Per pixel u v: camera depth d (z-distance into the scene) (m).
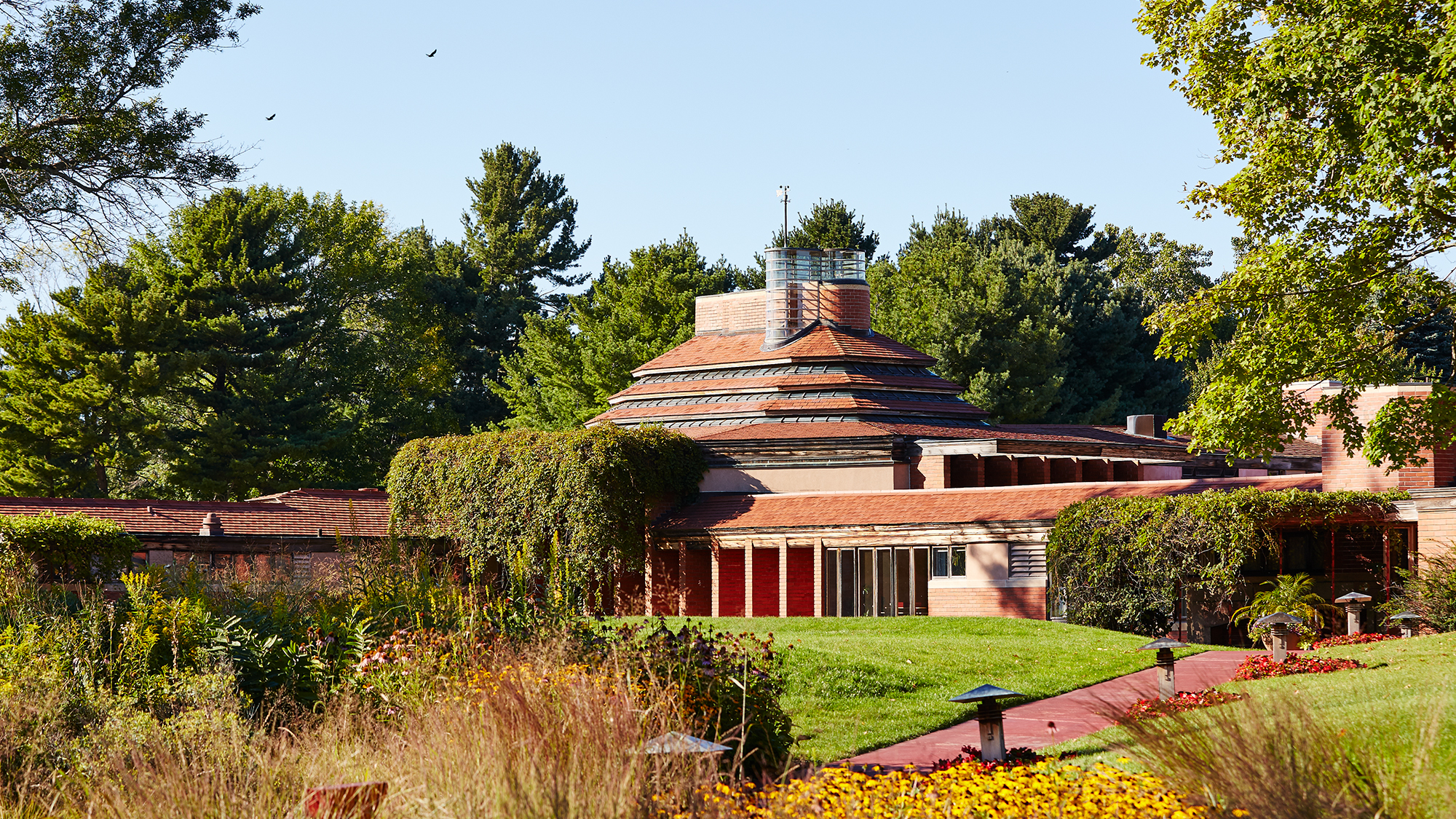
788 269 50.81
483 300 86.50
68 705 12.86
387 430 73.25
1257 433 24.03
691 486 44.09
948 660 23.02
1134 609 31.53
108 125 26.27
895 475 42.81
